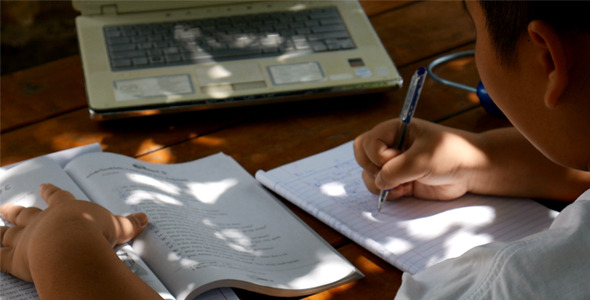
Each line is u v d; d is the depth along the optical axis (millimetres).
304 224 815
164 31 1100
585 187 842
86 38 1068
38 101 1053
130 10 1131
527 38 453
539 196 854
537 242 455
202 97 989
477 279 479
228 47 1080
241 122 1023
